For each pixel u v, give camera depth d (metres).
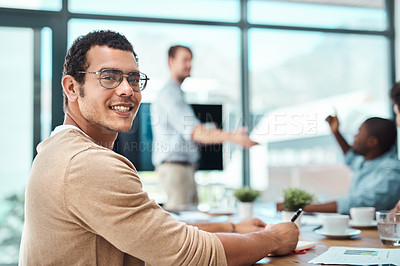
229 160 3.65
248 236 1.07
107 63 1.04
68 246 0.90
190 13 3.77
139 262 0.99
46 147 0.96
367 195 2.18
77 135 0.97
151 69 3.63
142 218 0.89
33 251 0.93
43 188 0.90
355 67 4.10
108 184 0.88
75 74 1.05
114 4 3.62
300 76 3.96
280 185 3.79
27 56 3.44
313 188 3.83
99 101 1.04
